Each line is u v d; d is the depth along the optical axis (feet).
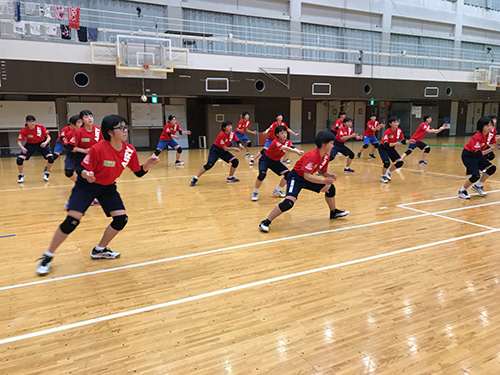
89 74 39.58
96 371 7.08
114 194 12.12
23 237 14.92
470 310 9.30
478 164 22.16
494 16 73.87
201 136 53.83
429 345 7.86
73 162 19.04
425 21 66.44
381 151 26.18
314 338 8.14
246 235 15.17
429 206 19.76
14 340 8.07
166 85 43.19
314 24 57.82
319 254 13.11
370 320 8.86
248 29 53.01
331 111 64.34
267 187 25.03
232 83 46.42
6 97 43.16
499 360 7.35
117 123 10.68
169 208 19.48
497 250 13.44
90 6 43.93
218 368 7.17
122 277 11.27
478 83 63.57
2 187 24.84
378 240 14.55
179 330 8.47
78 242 14.24
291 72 49.47
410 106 66.44
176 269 11.85
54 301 9.80
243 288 10.55
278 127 19.65
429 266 12.05
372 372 7.03
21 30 37.11
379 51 62.54
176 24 47.01
